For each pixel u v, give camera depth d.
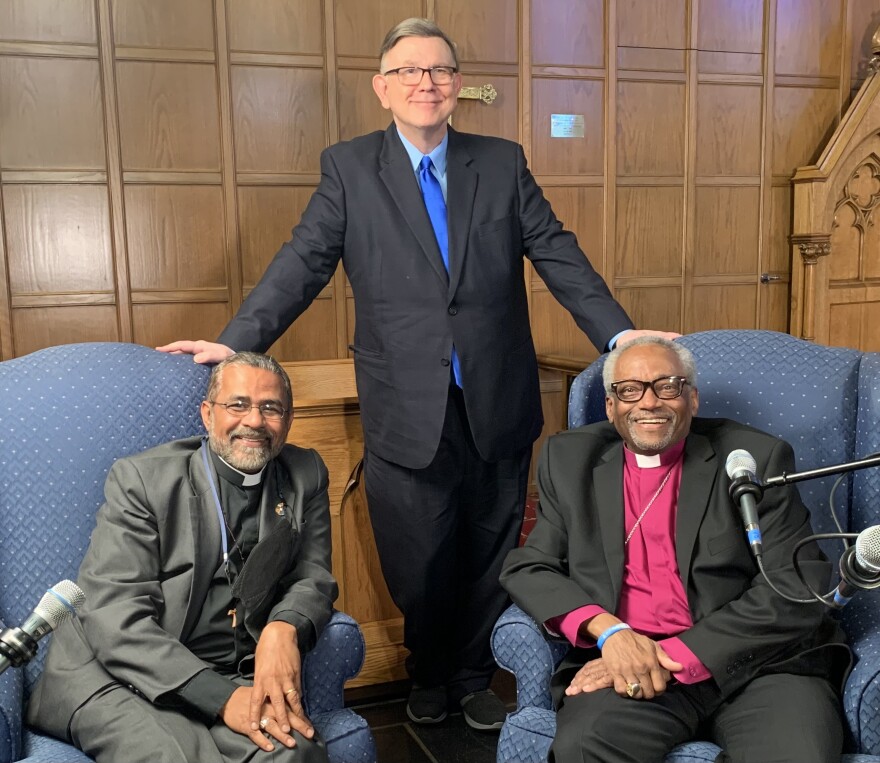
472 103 4.27
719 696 1.92
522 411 2.68
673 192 4.70
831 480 2.30
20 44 3.60
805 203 4.81
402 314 2.56
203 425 2.29
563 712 1.91
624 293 4.68
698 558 2.04
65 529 2.12
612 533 2.11
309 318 4.19
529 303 4.57
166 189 3.88
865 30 4.97
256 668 1.81
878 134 4.90
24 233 3.71
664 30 4.56
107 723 1.76
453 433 2.62
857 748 1.83
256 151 3.99
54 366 2.22
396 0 4.11
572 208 4.52
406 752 2.72
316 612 1.93
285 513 2.08
